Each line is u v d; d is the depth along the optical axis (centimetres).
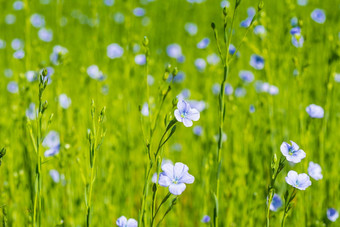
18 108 125
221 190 124
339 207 121
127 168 128
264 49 123
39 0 296
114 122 138
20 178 115
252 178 123
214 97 161
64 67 129
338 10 191
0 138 130
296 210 117
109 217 122
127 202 129
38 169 104
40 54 154
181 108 104
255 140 126
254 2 222
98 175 125
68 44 223
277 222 117
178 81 173
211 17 250
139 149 139
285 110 130
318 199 121
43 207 116
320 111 116
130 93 148
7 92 163
